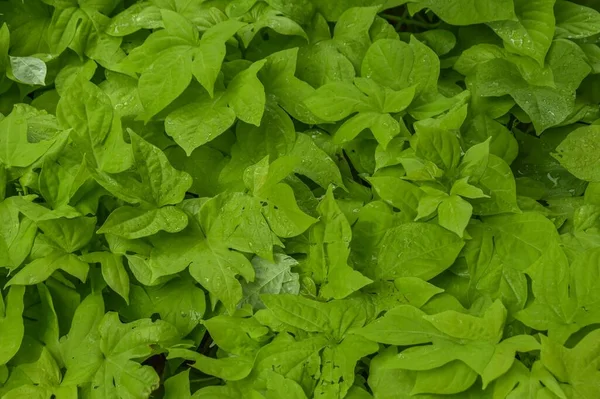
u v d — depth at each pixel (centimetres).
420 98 162
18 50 167
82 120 155
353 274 149
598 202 157
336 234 152
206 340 158
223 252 151
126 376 147
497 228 154
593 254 147
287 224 151
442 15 163
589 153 158
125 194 152
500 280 151
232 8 165
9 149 156
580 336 146
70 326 153
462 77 168
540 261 147
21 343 151
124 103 163
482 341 143
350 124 158
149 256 152
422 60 162
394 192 154
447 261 151
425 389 141
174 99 157
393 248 152
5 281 154
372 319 149
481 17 162
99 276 153
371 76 162
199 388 154
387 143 155
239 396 147
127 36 167
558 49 162
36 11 169
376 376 145
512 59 163
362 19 164
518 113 164
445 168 154
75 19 165
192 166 160
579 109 165
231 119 155
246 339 150
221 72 159
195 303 153
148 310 153
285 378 145
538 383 141
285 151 159
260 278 153
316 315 148
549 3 163
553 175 165
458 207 149
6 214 152
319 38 166
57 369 149
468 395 143
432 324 145
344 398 145
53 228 151
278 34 166
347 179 160
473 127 162
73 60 167
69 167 155
